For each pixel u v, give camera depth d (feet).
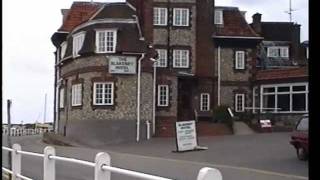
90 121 122.21
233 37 150.00
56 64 162.30
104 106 121.19
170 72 134.72
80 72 126.62
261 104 147.84
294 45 174.50
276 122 138.41
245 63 151.33
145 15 144.25
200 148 83.35
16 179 36.55
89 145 115.55
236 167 58.80
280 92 143.64
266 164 61.00
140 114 122.01
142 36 133.59
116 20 123.03
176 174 52.90
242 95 150.61
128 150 91.40
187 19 148.87
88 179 47.50
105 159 21.70
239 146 86.07
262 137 104.27
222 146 87.45
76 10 159.22
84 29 127.03
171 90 134.72
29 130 176.65
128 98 120.98
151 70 125.08
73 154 82.02
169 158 72.59
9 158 45.01
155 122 128.67
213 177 13.30
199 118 144.36
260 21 170.09
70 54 134.92
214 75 149.79
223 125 125.70
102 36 122.93
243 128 128.36
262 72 149.28
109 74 121.29
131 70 121.70
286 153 72.59
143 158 73.00
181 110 146.20
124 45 121.80
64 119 137.90
